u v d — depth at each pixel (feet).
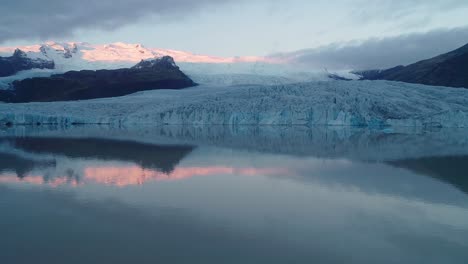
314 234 55.98
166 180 93.91
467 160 125.59
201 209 68.18
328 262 46.68
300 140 202.80
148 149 159.94
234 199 75.56
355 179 94.99
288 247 51.16
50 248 50.26
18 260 46.75
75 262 46.29
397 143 183.83
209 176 99.45
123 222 60.54
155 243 52.19
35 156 136.67
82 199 74.69
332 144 180.65
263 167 113.50
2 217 62.95
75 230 57.00
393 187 85.76
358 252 49.70
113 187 85.61
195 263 46.21
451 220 62.23
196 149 159.94
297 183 90.58
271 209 68.54
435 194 79.00
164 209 68.18
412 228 58.49
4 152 148.46
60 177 96.73
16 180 92.63
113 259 47.11
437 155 138.41
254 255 48.65
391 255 48.88
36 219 61.82
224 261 46.85
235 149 160.76
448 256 48.55
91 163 120.37
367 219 62.85
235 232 56.54
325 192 81.56
